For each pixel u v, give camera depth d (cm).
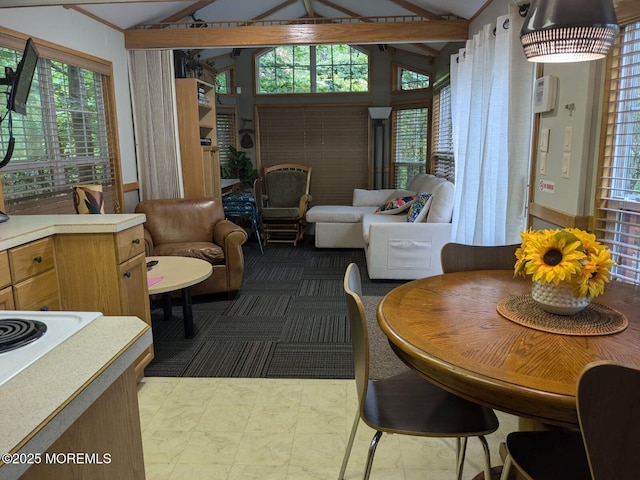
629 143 213
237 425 218
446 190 431
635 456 94
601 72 223
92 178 385
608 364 90
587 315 146
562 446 129
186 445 203
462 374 114
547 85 263
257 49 698
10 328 101
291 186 673
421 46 595
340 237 568
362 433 212
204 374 268
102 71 393
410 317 149
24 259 204
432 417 146
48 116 326
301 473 186
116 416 100
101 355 90
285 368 274
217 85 692
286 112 713
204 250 388
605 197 225
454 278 193
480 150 360
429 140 637
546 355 121
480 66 355
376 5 541
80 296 235
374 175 719
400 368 271
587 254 139
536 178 291
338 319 350
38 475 77
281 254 561
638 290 173
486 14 373
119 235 231
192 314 343
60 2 273
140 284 256
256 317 356
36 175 314
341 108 705
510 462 134
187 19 497
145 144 456
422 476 185
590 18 146
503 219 316
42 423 69
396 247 433
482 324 142
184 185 473
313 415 226
